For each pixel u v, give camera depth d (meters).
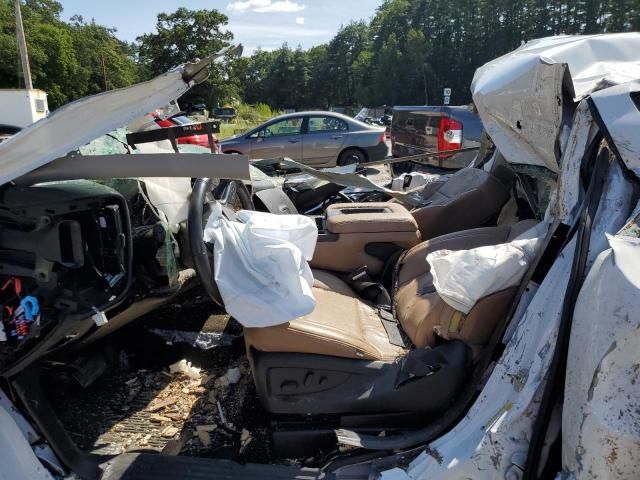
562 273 1.69
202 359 2.92
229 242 2.16
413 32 77.19
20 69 42.22
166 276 2.20
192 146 3.32
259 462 2.15
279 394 2.09
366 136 13.12
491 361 1.90
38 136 1.64
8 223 1.82
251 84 105.25
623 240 1.52
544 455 1.62
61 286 1.89
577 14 67.19
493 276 1.90
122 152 2.50
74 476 1.88
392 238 2.90
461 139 8.83
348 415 2.06
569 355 1.53
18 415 1.87
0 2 45.50
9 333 1.77
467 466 1.68
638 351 1.38
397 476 1.79
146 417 2.52
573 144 1.83
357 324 2.33
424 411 2.02
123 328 2.96
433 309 2.19
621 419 1.39
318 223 3.35
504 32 72.06
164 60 47.16
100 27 63.75
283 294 2.06
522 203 2.93
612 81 1.94
